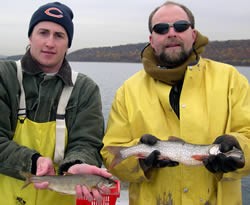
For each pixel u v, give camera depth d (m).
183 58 1.10
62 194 0.98
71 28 1.13
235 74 1.09
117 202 1.60
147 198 1.04
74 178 0.94
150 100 1.09
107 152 1.11
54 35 1.07
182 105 1.04
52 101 1.06
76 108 1.09
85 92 1.12
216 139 0.93
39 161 0.96
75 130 1.09
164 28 1.09
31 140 1.04
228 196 1.01
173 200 1.00
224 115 1.02
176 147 0.97
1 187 1.03
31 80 1.06
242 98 1.04
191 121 1.02
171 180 1.01
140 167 1.02
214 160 0.90
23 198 1.01
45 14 1.05
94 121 1.11
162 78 1.08
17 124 1.04
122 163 1.05
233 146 0.89
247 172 0.97
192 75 1.06
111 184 0.97
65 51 1.11
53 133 1.05
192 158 0.95
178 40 1.09
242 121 1.00
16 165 0.97
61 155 1.05
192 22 1.16
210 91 1.05
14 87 1.04
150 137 0.98
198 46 1.16
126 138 1.11
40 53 1.05
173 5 1.13
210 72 1.11
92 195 0.96
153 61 1.17
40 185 0.93
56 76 1.08
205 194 0.99
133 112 1.10
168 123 1.07
